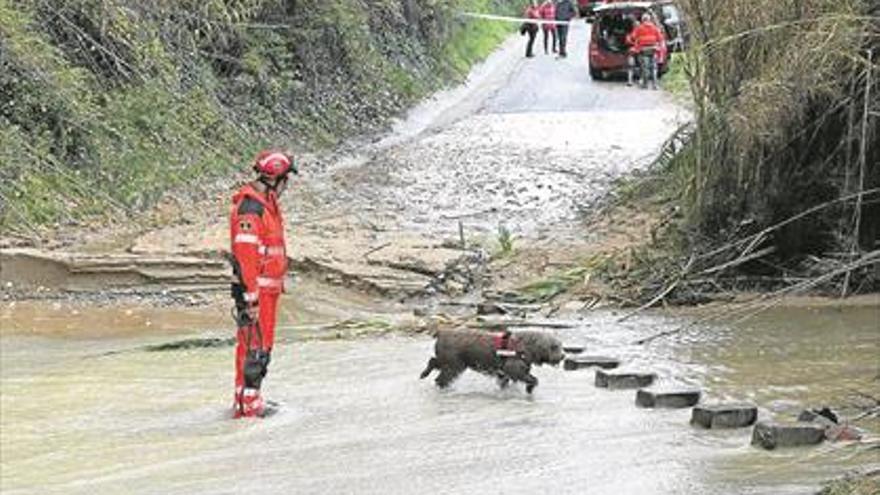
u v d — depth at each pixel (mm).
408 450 12109
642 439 12242
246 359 13828
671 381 14703
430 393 14617
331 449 12281
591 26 55875
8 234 24141
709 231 21156
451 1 56469
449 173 31531
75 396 15180
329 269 22203
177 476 11531
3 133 26625
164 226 25938
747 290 20484
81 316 20156
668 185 25656
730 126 20156
